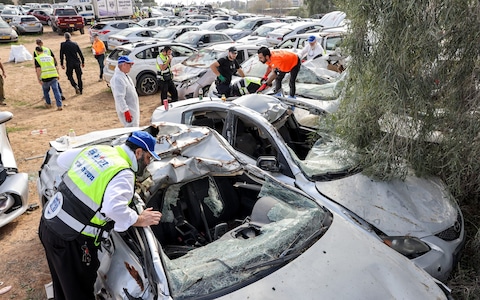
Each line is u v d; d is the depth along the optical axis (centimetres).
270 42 1423
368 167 394
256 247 255
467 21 337
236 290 225
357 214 349
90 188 248
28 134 808
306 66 741
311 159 421
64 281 273
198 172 326
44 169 423
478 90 355
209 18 2784
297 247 258
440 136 388
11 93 1164
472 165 374
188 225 326
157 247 240
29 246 429
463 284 337
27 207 476
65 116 938
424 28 338
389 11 347
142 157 267
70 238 257
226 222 352
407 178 398
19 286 367
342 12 410
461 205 411
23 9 3831
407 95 361
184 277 229
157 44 1117
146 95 1114
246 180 355
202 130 365
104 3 3041
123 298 243
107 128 845
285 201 308
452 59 356
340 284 236
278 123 466
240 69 757
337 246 264
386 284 245
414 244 329
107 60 1122
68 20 2678
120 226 243
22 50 1711
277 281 232
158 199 321
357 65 391
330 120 461
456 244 347
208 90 869
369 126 407
